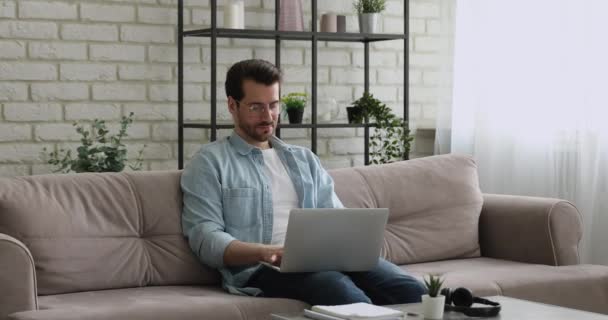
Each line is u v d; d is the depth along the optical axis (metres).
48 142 4.04
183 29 4.32
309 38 4.46
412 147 5.03
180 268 3.14
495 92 4.65
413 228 3.69
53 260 2.93
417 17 5.01
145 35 4.24
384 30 4.91
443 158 3.92
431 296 2.35
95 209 3.08
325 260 2.84
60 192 3.06
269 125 3.24
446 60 4.87
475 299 2.53
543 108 4.45
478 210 3.82
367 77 4.80
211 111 4.12
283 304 2.83
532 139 4.50
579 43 4.28
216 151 3.22
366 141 4.72
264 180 3.22
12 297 2.59
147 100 4.26
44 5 4.00
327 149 4.77
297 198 3.27
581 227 3.64
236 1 4.24
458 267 3.52
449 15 4.86
